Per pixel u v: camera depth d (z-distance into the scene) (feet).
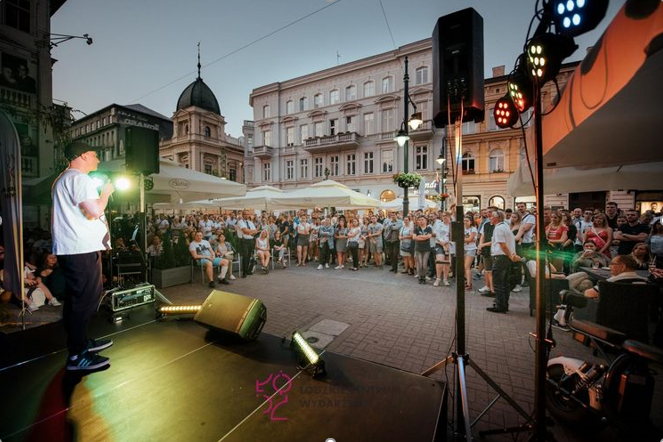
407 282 23.43
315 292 20.16
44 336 9.53
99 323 10.71
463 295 7.10
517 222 23.09
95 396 6.46
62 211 7.27
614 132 8.75
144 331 10.00
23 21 39.81
